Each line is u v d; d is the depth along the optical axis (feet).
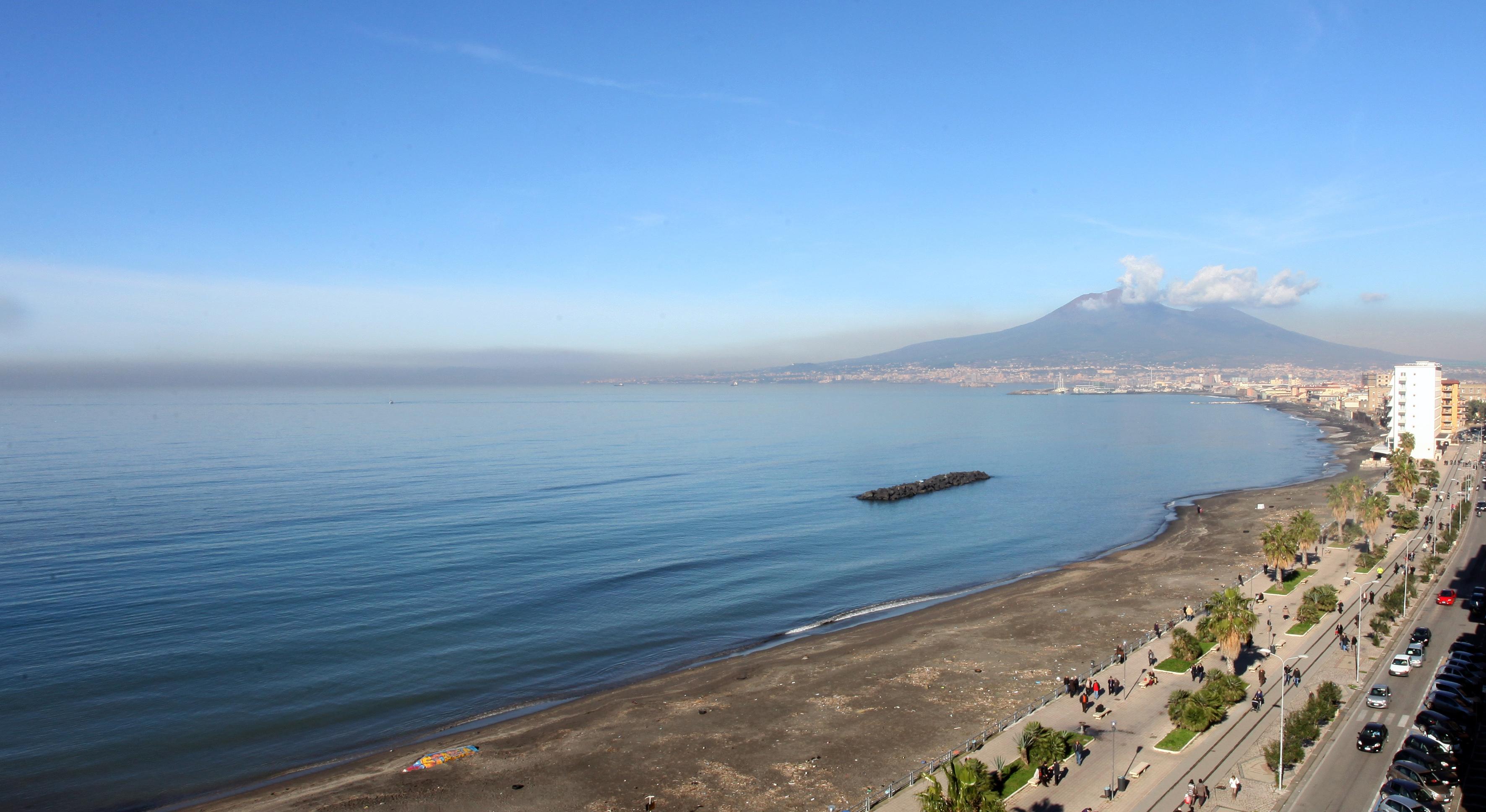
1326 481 631.56
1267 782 161.27
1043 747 167.94
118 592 321.52
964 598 330.34
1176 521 498.69
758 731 201.46
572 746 194.08
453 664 251.60
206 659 251.19
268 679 237.25
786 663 250.98
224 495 561.43
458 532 446.19
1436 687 200.54
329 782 177.58
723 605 319.68
